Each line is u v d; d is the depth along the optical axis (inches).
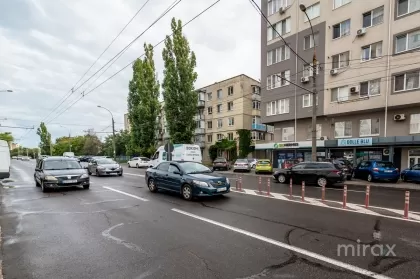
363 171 642.8
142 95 1473.9
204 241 188.5
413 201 353.1
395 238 195.0
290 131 1046.4
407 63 701.3
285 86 1027.3
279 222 239.0
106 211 286.5
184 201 342.6
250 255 162.9
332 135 908.6
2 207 312.8
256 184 546.3
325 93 894.4
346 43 842.8
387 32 743.7
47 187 415.8
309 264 149.7
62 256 164.2
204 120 1685.5
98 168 716.0
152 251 170.6
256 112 1524.4
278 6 1055.0
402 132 735.7
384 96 746.8
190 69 1175.6
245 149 1439.5
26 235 206.1
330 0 887.1
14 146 4443.9
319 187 499.5
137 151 1551.4
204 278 133.9
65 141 3508.9
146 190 443.5
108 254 166.6
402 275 136.6
